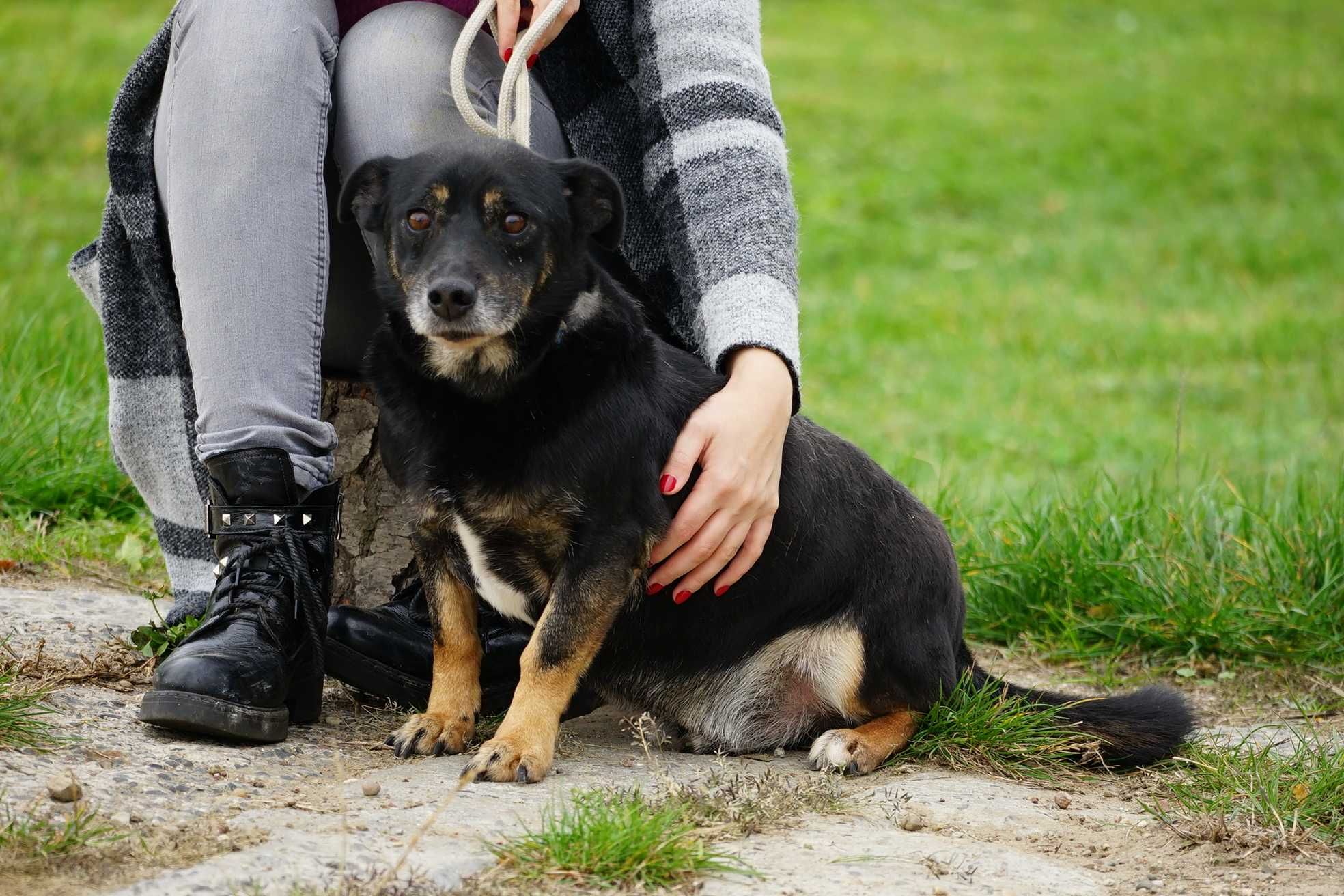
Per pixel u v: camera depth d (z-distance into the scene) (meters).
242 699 2.84
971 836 2.72
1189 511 5.13
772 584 3.31
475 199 3.00
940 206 14.98
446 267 2.88
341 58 3.39
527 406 2.94
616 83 3.62
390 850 2.35
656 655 3.32
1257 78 19.86
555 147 3.62
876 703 3.39
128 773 2.59
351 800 2.62
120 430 3.54
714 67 3.50
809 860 2.50
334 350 3.74
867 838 2.64
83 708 2.92
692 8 3.54
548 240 3.03
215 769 2.70
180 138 3.07
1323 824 2.85
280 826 2.42
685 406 3.20
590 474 2.95
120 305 3.50
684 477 3.00
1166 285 12.69
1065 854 2.67
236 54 3.05
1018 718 3.33
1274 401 9.54
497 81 3.49
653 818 2.48
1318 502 5.14
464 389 2.98
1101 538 4.95
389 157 3.13
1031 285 12.69
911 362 10.53
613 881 2.33
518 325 2.93
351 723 3.23
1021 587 4.77
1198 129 17.45
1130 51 21.50
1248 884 2.53
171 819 2.42
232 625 2.95
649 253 3.60
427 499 3.04
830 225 14.13
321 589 3.13
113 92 13.95
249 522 3.04
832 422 8.42
